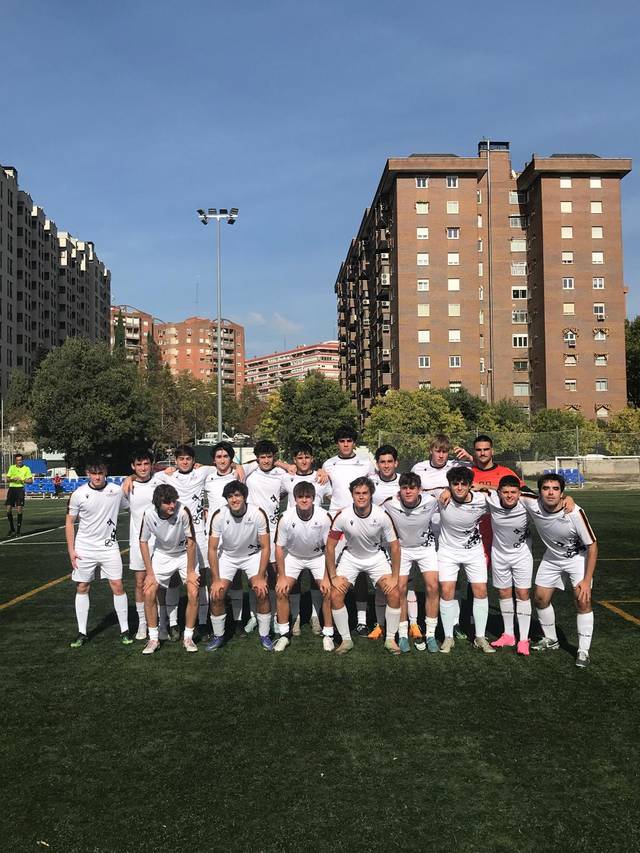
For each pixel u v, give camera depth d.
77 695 4.96
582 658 5.57
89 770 3.75
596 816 3.22
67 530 6.39
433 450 7.13
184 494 7.16
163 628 6.48
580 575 5.75
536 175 58.50
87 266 103.12
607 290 58.62
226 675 5.40
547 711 4.57
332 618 6.12
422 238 58.22
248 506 6.02
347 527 5.93
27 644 6.40
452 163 57.69
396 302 59.41
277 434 52.78
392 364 60.72
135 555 6.40
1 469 37.19
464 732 4.22
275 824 3.16
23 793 3.50
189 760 3.85
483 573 6.14
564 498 5.65
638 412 47.03
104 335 113.62
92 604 8.20
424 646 6.14
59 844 3.03
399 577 6.14
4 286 72.88
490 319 60.78
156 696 4.92
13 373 63.81
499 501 5.84
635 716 4.48
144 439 48.03
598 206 58.78
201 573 7.12
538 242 59.41
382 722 4.39
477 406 51.97
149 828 3.14
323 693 4.95
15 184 76.81
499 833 3.08
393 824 3.16
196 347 157.88
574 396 58.19
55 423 43.47
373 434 47.72
